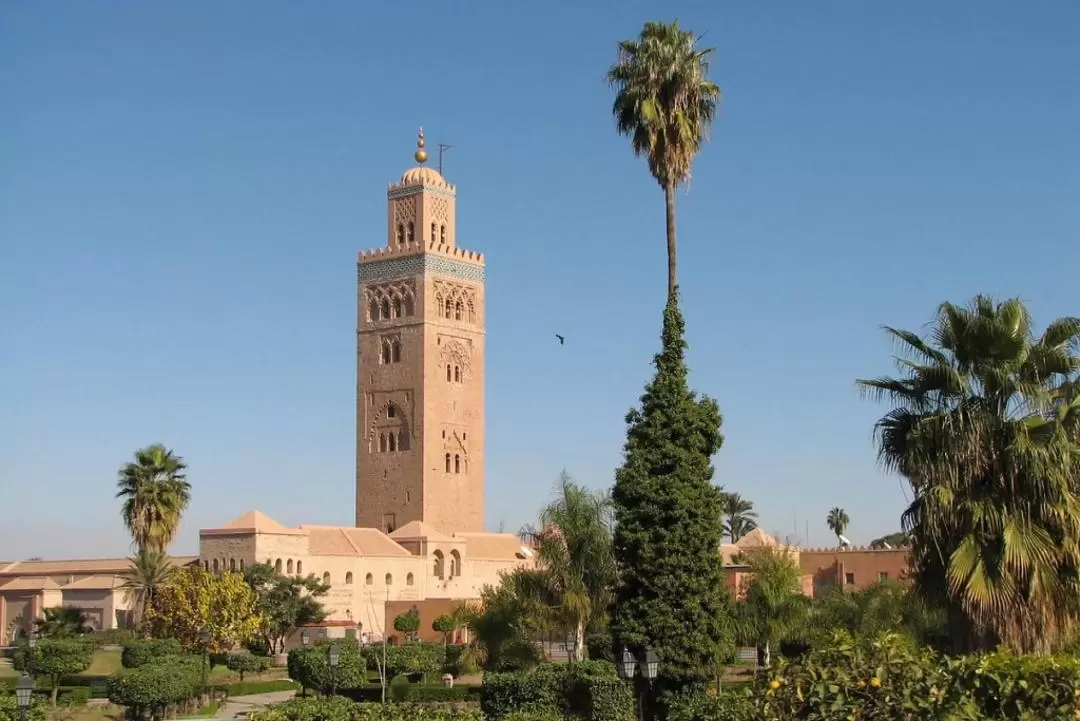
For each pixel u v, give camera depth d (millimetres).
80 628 132000
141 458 119500
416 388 163500
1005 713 20641
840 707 20891
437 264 165500
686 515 57438
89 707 79688
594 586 75875
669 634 56219
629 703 53625
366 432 166375
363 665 82438
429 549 153375
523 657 79375
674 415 58719
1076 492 42312
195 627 104125
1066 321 43688
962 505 42000
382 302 167250
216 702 81375
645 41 62656
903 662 21812
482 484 168000
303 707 35531
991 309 43594
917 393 44188
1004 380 42688
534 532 77750
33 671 82625
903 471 44281
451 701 80500
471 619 83062
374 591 145500
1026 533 40938
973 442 41812
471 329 168750
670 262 61156
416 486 162250
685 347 60031
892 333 44500
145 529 118500
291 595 125750
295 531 137500
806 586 136500
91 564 164250
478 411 168500
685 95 61719
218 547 135500
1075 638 41438
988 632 41906
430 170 168625
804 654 24062
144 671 71938
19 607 154250
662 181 62094
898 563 138250
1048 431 41594
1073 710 20031
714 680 60625
